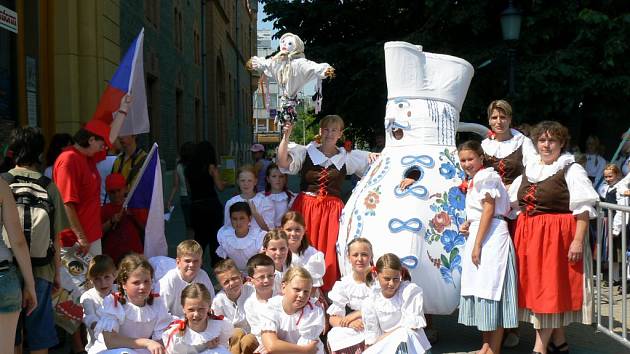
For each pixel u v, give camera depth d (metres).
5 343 4.31
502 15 10.20
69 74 9.84
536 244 5.31
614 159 9.80
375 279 5.18
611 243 5.33
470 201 5.58
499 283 5.38
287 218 5.84
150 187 6.55
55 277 5.04
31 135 4.93
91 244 5.79
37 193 4.88
